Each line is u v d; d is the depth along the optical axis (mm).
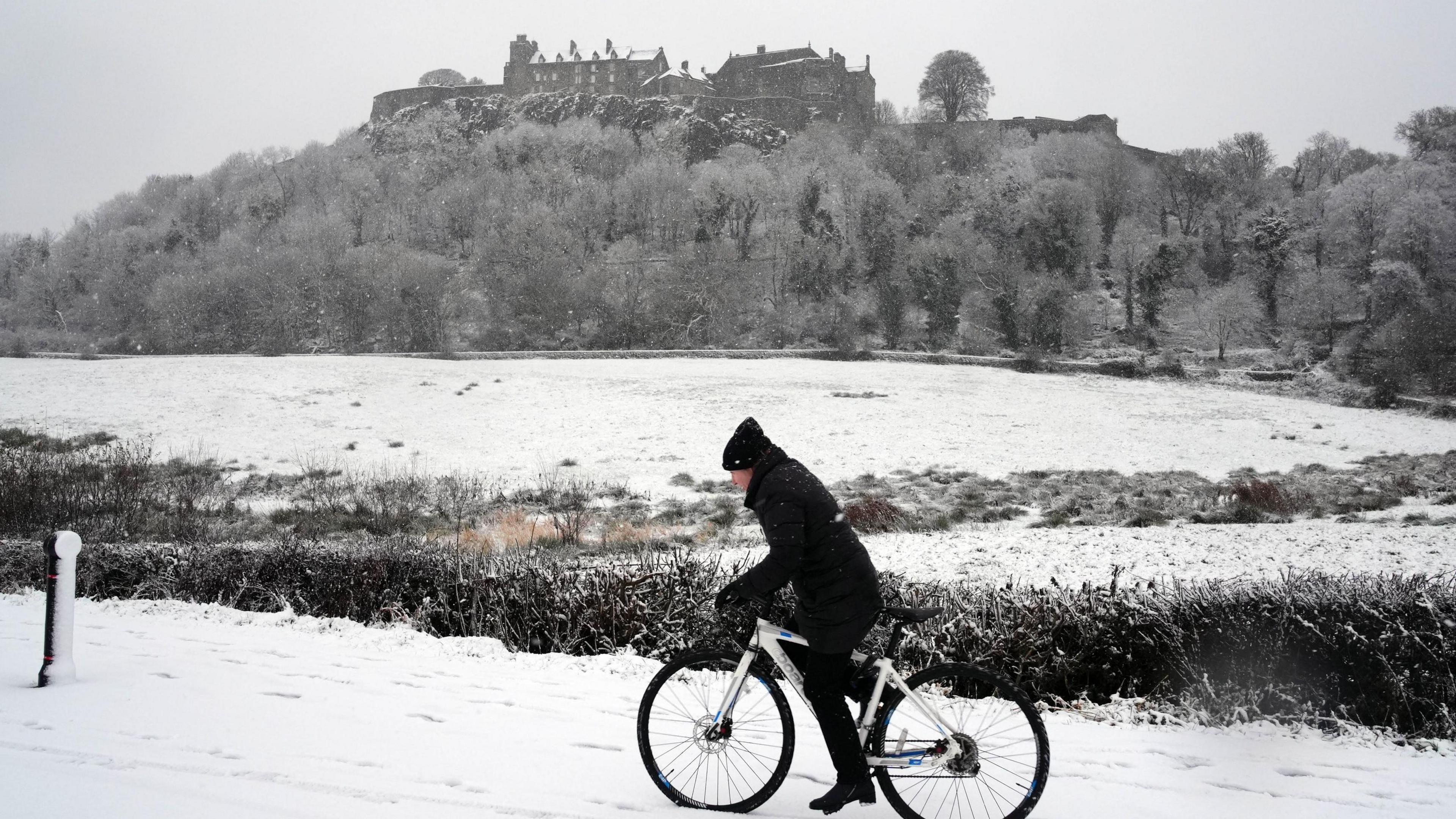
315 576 9047
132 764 4785
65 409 39406
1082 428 40219
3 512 16031
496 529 19094
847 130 137625
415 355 68688
